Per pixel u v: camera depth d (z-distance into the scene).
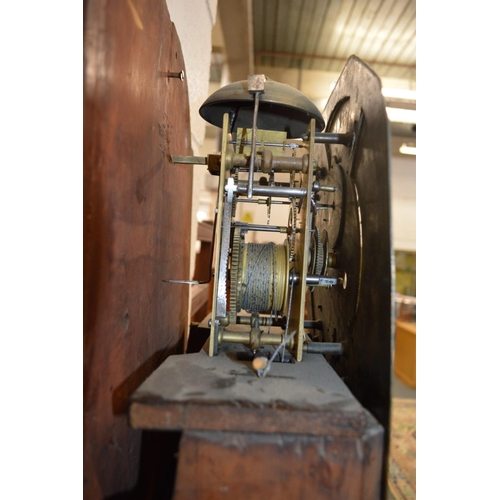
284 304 1.36
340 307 1.55
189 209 2.19
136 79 1.08
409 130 5.08
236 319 1.41
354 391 1.29
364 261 1.25
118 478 1.04
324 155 1.91
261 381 1.04
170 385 0.98
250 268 1.36
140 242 1.19
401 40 4.61
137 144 1.12
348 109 1.47
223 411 0.86
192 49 2.11
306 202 1.29
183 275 2.01
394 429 3.57
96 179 0.87
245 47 4.12
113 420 1.01
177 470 0.86
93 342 0.88
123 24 0.96
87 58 0.84
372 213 1.17
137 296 1.18
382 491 0.94
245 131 1.55
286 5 4.03
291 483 0.86
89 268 0.87
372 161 1.17
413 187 6.25
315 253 1.41
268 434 0.87
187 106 1.97
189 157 1.56
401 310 5.59
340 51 4.96
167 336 1.63
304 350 1.41
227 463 0.86
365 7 3.99
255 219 5.60
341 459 0.87
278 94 1.35
